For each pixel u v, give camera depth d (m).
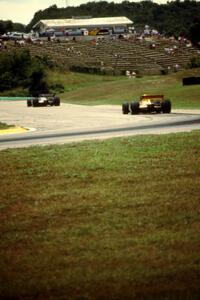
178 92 179.38
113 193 37.34
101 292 21.64
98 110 147.00
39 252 26.56
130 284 22.23
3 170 46.53
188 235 27.91
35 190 39.28
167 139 59.81
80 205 34.75
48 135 74.19
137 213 32.41
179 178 41.16
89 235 28.81
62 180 42.03
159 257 24.97
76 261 25.09
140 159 48.88
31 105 183.50
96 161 48.41
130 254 25.53
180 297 20.77
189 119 90.50
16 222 31.81
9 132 83.75
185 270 23.34
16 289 22.28
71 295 21.53
